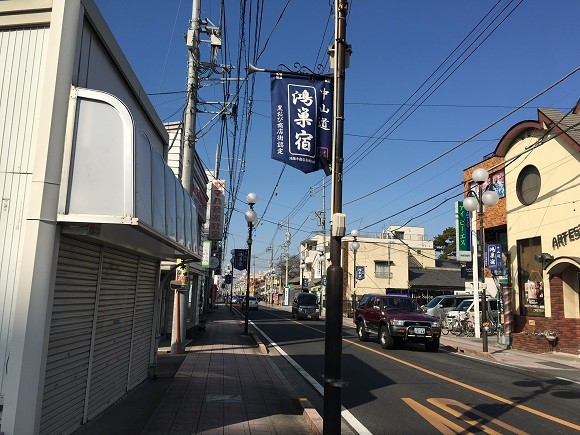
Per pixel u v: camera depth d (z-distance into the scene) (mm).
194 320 22750
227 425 6602
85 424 6094
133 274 8234
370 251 49875
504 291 19031
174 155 16391
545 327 17344
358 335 20953
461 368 13062
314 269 69500
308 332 23797
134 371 8531
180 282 13477
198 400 7992
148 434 5996
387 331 17203
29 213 4555
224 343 17188
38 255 4535
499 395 9508
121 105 4969
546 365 14281
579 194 16062
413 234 63094
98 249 6340
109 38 6184
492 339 21703
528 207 18906
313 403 8609
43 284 4566
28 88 4859
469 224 24875
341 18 6184
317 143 6492
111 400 7250
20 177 4699
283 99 6500
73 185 4777
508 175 20422
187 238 8883
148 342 9547
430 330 16797
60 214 4695
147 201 5473
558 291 16891
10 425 4273
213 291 65062
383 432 6906
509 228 20188
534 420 7645
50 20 4926
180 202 8094
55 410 5168
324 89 6621
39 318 4527
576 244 16109
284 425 6754
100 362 6637
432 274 52469
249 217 20438
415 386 10273
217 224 23547
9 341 4426
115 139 4926
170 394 8328
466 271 26625
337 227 5688
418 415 7875
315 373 12062
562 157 16984
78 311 5742
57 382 5199
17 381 4340
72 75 4973
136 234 6371
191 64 14094
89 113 4922
